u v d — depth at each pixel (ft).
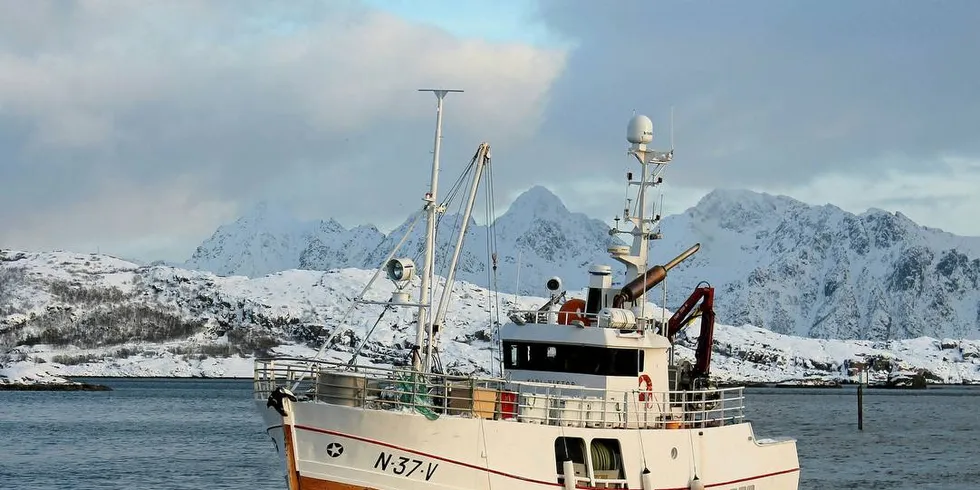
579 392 146.82
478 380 138.31
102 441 379.35
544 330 149.59
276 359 139.54
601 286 157.79
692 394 162.40
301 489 132.98
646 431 146.51
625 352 147.95
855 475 289.53
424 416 131.03
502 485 135.23
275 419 136.98
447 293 163.32
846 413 643.04
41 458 320.70
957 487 266.57
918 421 555.28
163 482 265.54
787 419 567.59
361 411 130.62
